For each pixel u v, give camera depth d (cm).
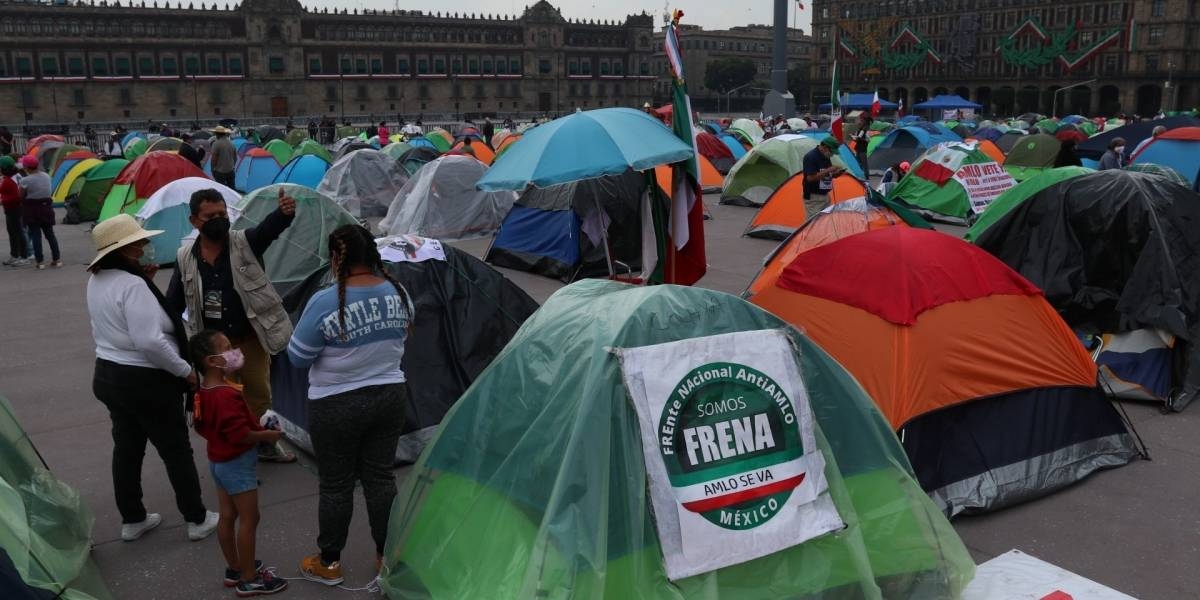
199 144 3017
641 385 344
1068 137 1514
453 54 9719
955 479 497
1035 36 9069
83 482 544
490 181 637
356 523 487
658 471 339
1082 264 709
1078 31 9162
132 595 412
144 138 3572
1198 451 581
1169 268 669
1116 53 9012
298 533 478
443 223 1461
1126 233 688
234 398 394
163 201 1288
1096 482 535
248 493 402
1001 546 460
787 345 378
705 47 14825
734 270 1209
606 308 373
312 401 392
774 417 366
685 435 347
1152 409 660
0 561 328
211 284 500
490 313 619
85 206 1778
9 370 790
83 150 2300
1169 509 498
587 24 10550
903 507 397
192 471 461
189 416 659
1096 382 558
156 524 481
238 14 8450
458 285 615
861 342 519
